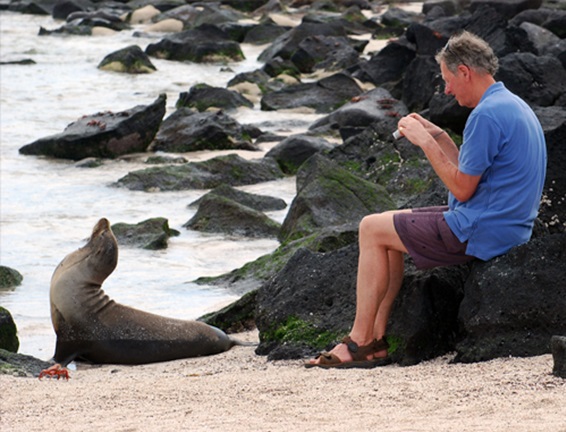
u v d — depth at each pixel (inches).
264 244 1181.1
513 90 1529.3
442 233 573.6
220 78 2573.8
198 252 1143.6
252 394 516.4
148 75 2591.0
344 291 674.2
